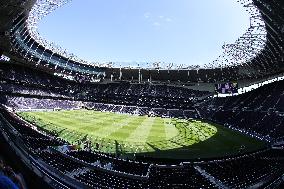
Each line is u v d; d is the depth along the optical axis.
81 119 45.62
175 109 72.31
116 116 56.69
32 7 42.25
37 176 13.06
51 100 61.06
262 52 50.38
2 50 61.62
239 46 51.28
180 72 79.38
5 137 14.95
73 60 80.06
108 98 76.50
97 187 14.20
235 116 57.41
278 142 36.38
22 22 48.50
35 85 65.25
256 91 65.62
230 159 23.89
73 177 14.98
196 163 21.44
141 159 24.28
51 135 28.91
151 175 17.66
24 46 60.41
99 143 28.77
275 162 23.58
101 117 51.88
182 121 56.72
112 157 22.16
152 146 29.33
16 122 25.06
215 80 80.00
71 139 29.28
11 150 14.06
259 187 17.30
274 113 48.44
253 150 30.89
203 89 82.62
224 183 17.20
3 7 38.44
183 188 15.41
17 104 48.19
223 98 74.56
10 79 58.56
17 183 6.56
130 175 16.94
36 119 38.59
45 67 74.00
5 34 49.34
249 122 50.34
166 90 84.44
